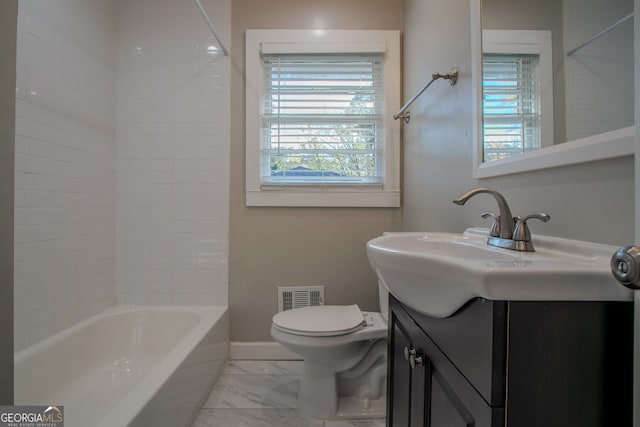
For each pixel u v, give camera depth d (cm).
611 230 54
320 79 179
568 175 63
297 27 175
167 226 177
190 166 178
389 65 176
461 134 108
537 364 40
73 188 145
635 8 38
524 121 77
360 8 176
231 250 178
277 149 180
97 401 128
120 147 176
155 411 93
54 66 133
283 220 178
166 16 176
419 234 97
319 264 178
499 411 40
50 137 132
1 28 42
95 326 153
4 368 42
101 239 164
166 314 169
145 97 177
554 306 40
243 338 177
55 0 133
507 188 84
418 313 71
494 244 73
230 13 176
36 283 125
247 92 176
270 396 139
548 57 69
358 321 129
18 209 118
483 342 43
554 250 63
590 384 40
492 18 90
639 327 37
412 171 161
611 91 54
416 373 71
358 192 177
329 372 127
